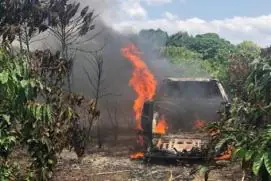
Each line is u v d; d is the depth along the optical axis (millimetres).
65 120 5680
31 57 5203
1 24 9211
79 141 6992
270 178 3340
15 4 9297
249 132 3887
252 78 5434
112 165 7602
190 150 7508
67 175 6828
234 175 6598
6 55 4051
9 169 4770
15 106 4094
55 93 5480
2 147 4297
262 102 5211
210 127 4965
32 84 4113
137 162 7879
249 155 3430
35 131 4766
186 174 6859
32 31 9617
